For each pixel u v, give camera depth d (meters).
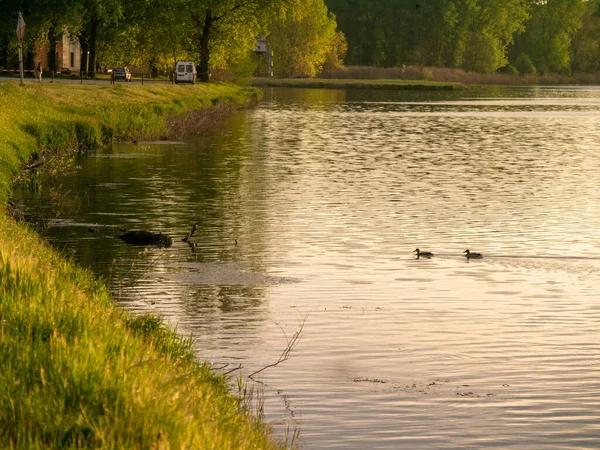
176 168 81.19
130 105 112.81
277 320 33.56
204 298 36.88
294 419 23.33
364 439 22.11
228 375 26.77
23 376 15.72
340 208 62.09
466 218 59.09
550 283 41.25
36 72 153.38
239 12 193.50
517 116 171.88
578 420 23.78
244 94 196.75
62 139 85.75
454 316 34.91
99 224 53.09
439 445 21.89
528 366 28.50
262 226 54.44
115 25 183.25
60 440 13.88
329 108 186.38
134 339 20.64
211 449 14.80
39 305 19.66
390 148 107.06
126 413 14.77
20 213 53.62
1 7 161.00
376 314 34.84
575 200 68.06
